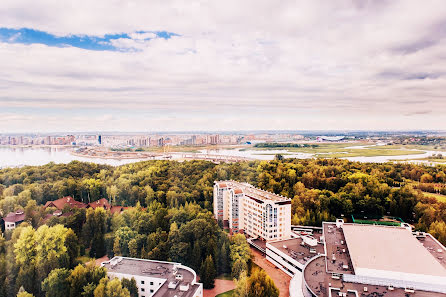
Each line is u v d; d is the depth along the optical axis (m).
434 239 105.81
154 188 121.38
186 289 66.62
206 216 103.75
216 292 80.62
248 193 121.44
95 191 111.62
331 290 65.75
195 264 87.88
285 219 110.19
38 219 90.69
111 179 116.94
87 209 98.25
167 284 70.00
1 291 73.75
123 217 103.75
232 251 92.62
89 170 118.00
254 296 79.94
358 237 88.25
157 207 110.31
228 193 124.75
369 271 68.88
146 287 72.75
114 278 73.69
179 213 105.88
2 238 80.88
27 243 79.88
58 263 80.75
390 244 83.31
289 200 110.38
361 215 139.12
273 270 94.94
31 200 93.69
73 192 108.50
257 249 108.38
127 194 115.88
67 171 111.00
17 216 88.19
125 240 94.75
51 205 99.44
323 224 112.44
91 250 93.31
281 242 104.25
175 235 95.62
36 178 102.62
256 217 115.12
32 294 75.06
